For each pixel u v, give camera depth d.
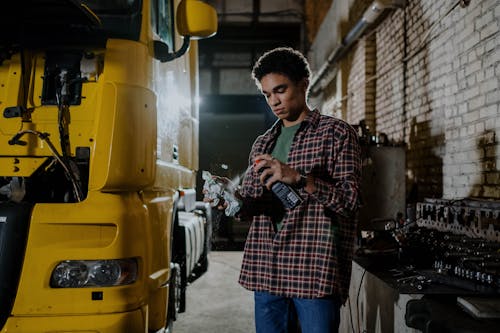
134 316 2.07
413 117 4.61
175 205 3.23
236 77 12.98
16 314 1.98
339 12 8.01
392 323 2.22
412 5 4.68
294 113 1.85
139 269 2.16
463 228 2.89
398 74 5.11
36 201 2.50
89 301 2.01
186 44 2.78
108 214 2.08
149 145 2.30
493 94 3.07
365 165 3.98
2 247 2.00
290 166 1.81
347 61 7.51
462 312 1.69
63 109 2.30
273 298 1.81
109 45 2.27
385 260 2.86
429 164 4.14
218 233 9.34
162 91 2.89
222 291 5.16
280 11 12.30
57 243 2.04
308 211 1.75
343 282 1.72
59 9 2.26
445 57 3.85
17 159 2.33
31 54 2.39
